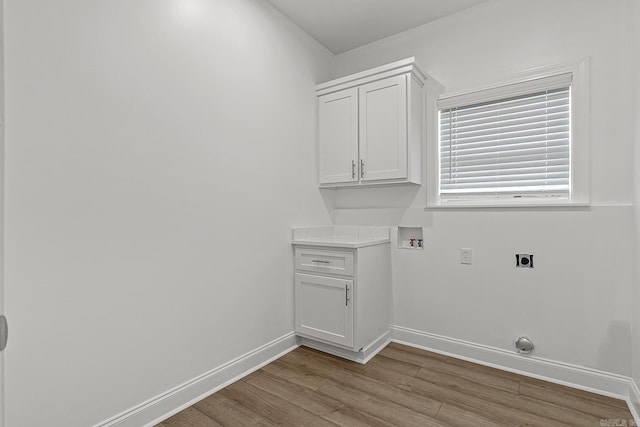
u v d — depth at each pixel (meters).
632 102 1.83
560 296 2.05
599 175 1.94
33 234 1.25
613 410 1.73
